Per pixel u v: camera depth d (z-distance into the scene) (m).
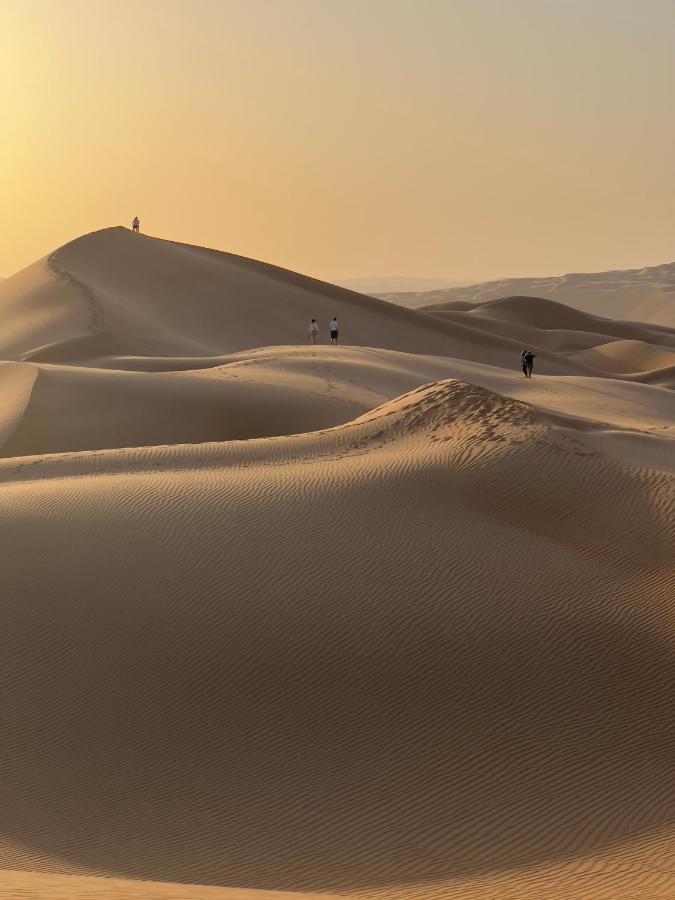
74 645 20.08
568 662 19.23
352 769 16.98
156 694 18.86
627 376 107.94
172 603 21.12
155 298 100.12
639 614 20.64
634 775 16.56
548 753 17.14
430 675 19.03
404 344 108.25
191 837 15.43
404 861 14.67
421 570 22.11
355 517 24.42
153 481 27.92
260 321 102.06
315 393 52.09
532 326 179.62
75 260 104.00
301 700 18.58
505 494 25.42
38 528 24.33
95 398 49.41
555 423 30.22
